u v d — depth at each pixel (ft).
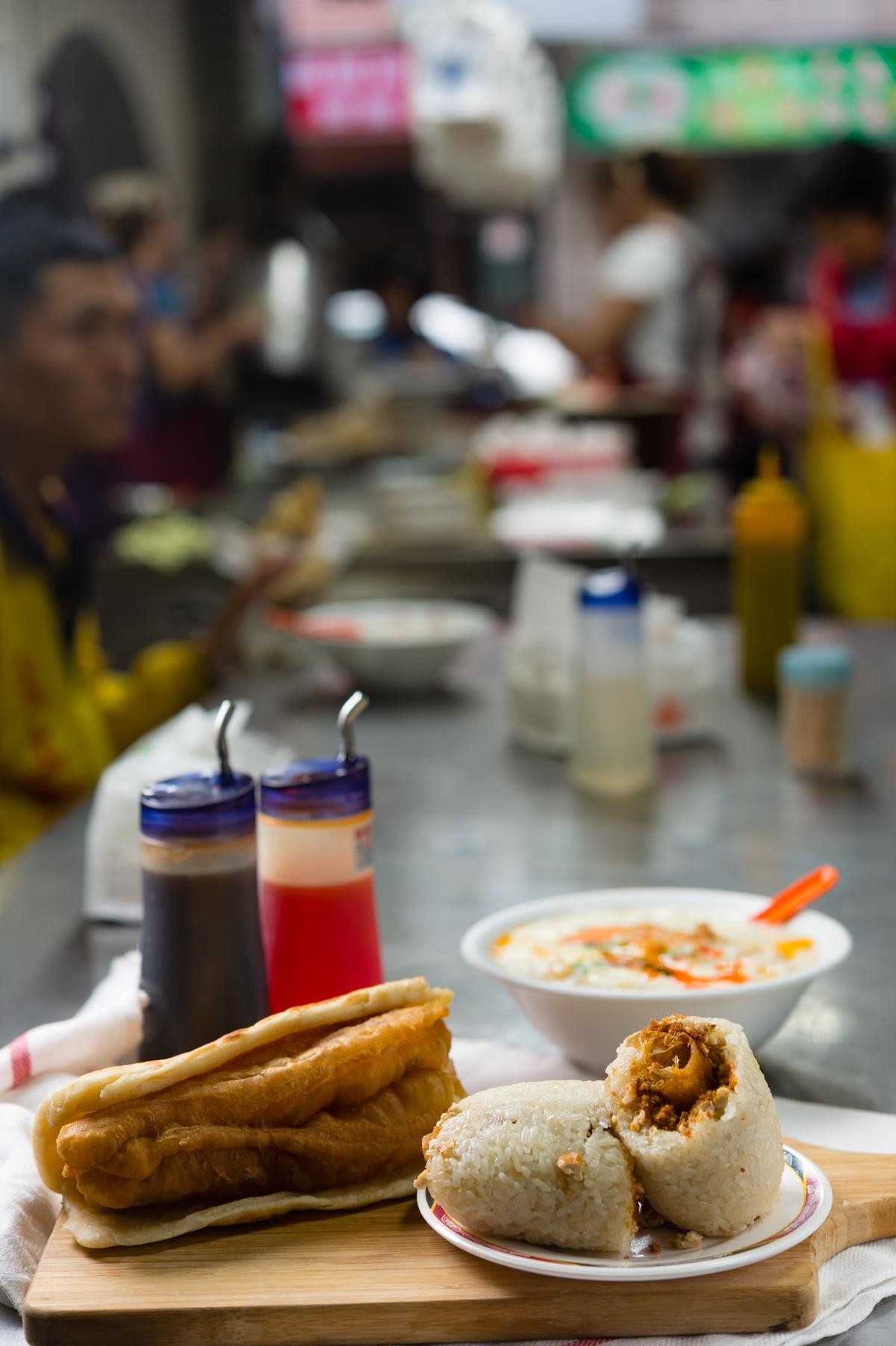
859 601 10.85
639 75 20.98
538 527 11.46
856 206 13.12
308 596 8.51
